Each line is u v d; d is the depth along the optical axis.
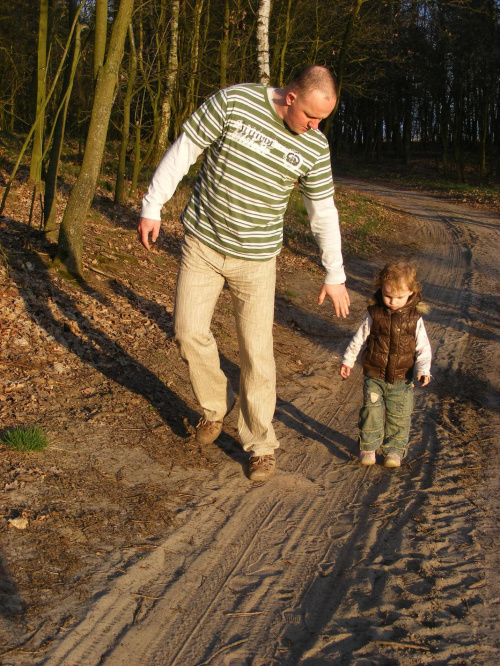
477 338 7.92
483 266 13.29
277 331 7.48
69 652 2.33
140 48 13.18
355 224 17.36
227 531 3.28
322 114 3.03
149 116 18.50
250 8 14.71
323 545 3.27
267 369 3.72
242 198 3.27
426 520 3.55
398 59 26.83
